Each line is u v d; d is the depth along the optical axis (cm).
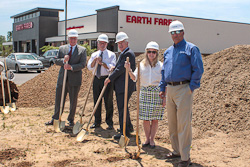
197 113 567
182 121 380
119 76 515
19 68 2072
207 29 3581
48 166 388
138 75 426
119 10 3017
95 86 593
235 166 380
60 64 587
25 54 2231
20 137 525
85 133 520
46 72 1040
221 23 3675
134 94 723
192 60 371
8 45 5819
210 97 597
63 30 4159
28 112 744
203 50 3591
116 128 601
